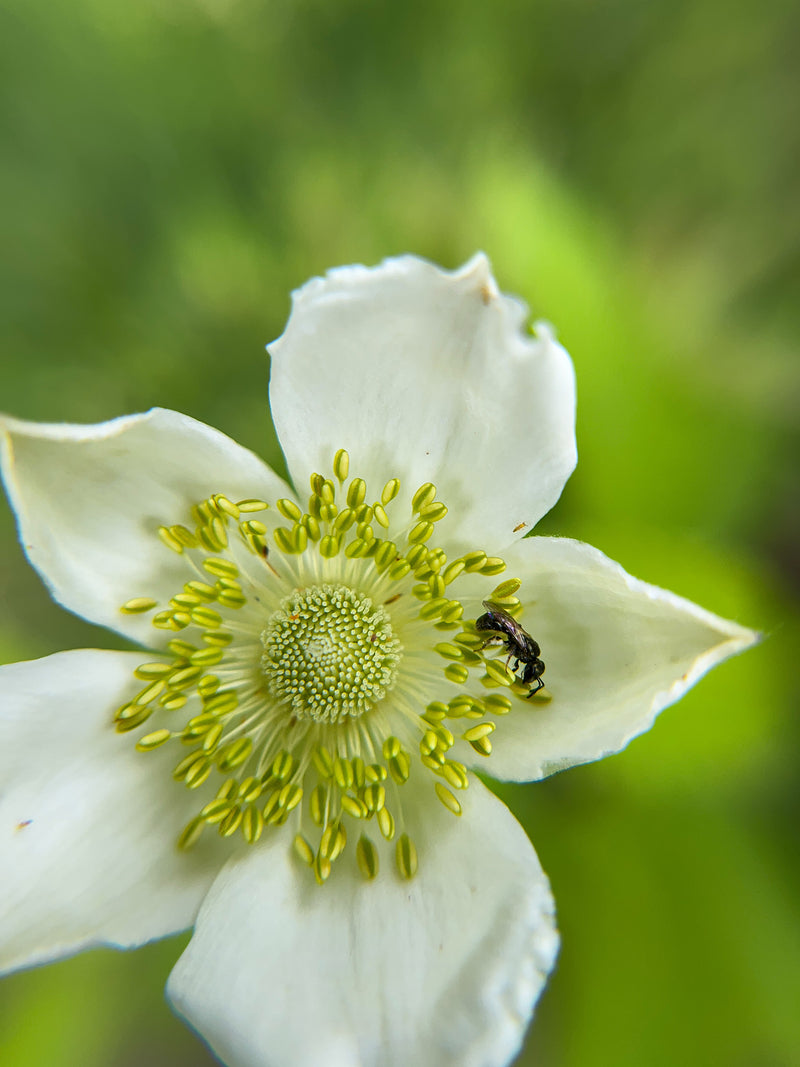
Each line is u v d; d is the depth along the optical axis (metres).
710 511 0.08
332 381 0.07
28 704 0.07
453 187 0.10
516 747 0.07
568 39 0.10
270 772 0.07
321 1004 0.06
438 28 0.10
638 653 0.07
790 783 0.08
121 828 0.07
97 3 0.10
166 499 0.07
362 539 0.07
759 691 0.08
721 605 0.08
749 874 0.08
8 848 0.07
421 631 0.07
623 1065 0.07
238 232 0.10
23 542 0.07
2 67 0.10
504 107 0.10
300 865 0.07
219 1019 0.06
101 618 0.07
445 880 0.07
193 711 0.07
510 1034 0.06
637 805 0.08
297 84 0.10
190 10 0.10
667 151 0.10
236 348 0.10
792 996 0.07
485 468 0.07
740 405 0.08
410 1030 0.06
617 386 0.08
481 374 0.07
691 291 0.09
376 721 0.07
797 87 0.10
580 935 0.08
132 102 0.10
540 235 0.08
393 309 0.07
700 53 0.10
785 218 0.10
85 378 0.10
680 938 0.08
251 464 0.07
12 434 0.06
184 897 0.07
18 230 0.10
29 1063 0.08
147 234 0.10
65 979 0.08
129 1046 0.09
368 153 0.10
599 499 0.08
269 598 0.07
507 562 0.07
